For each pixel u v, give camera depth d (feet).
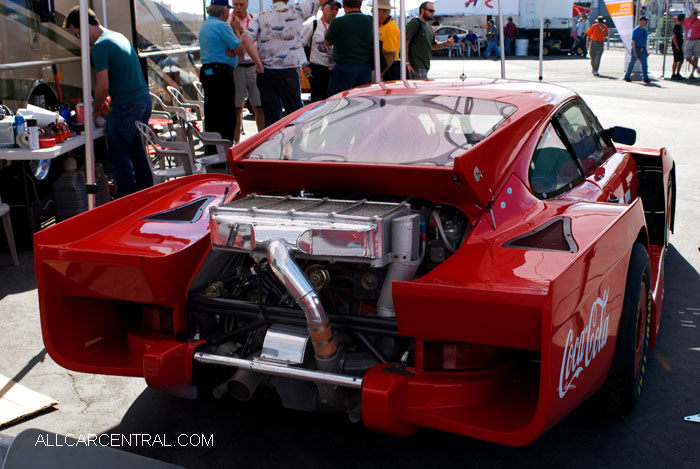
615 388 9.39
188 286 9.32
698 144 31.07
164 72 30.04
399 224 8.17
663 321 13.33
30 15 20.74
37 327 13.46
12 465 5.03
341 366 8.41
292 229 8.14
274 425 9.92
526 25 105.19
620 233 8.77
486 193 8.67
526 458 9.01
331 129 10.39
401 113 10.45
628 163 13.48
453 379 7.72
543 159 10.03
